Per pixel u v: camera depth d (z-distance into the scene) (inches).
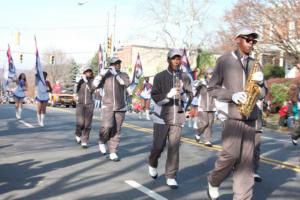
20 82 746.2
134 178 309.7
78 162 363.6
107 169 338.6
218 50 1337.4
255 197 270.2
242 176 226.7
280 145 524.7
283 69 1398.9
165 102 281.9
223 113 228.5
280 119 836.0
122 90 376.5
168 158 286.2
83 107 443.8
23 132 557.6
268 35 1030.4
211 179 241.1
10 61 825.5
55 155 392.8
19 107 746.2
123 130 619.8
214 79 234.1
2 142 463.8
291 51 1043.9
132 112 1274.6
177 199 258.5
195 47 1729.8
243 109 220.1
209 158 402.0
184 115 287.6
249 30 229.3
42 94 636.1
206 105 481.7
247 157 226.7
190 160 390.6
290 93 910.4
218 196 246.8
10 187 277.4
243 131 225.9
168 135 289.0
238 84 227.6
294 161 402.3
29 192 266.2
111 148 376.2
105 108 374.3
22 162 358.0
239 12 1057.5
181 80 285.4
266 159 409.7
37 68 631.2
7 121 701.3
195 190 280.8
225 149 226.8
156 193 271.0
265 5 1024.9
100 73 373.1
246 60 231.5
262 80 225.6
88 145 458.3
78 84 451.5
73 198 255.4
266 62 1432.1
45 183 289.4
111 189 278.1
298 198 269.7
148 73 2492.6
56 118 788.0
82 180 300.5
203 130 492.4
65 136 526.0
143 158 390.6
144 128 650.2
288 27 1017.5
